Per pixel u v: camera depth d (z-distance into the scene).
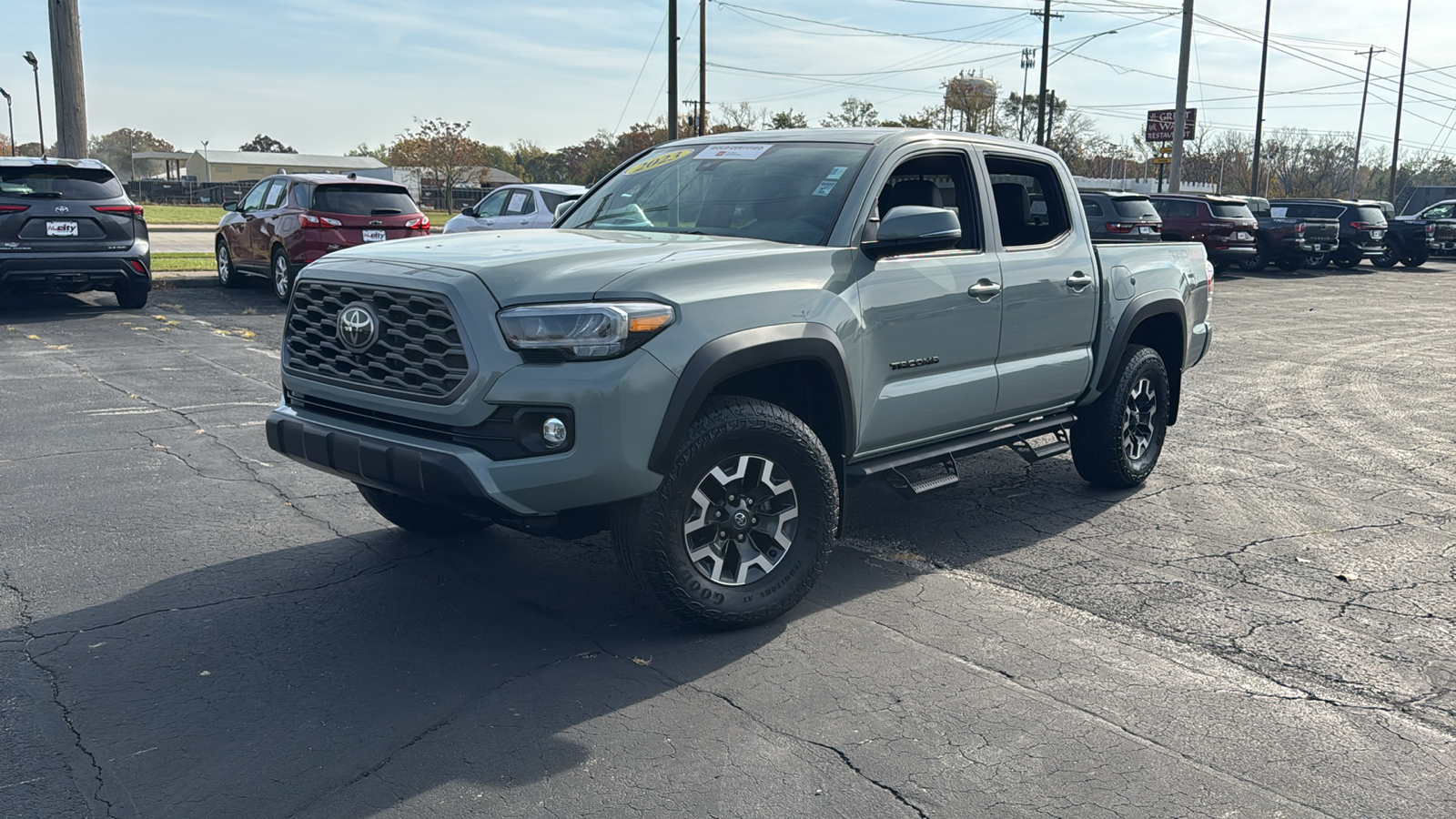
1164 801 2.96
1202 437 7.81
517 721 3.35
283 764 3.07
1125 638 4.09
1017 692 3.61
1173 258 6.34
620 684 3.62
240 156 112.44
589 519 3.74
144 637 3.93
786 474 4.07
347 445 3.86
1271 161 85.94
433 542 5.05
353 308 3.88
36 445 6.60
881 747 3.22
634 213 4.98
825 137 4.89
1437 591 4.65
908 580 4.70
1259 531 5.50
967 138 5.12
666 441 3.62
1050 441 5.74
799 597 4.16
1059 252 5.44
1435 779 3.10
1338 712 3.51
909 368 4.57
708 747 3.21
